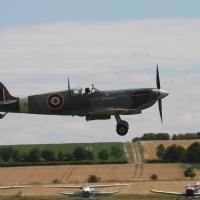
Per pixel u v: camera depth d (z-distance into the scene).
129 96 90.19
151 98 90.81
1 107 92.12
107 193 107.06
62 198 111.88
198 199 111.06
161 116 93.44
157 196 116.75
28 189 145.00
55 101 89.88
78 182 186.12
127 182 171.62
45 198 111.88
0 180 196.50
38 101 90.75
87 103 89.25
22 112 92.06
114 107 89.31
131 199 110.62
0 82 92.75
